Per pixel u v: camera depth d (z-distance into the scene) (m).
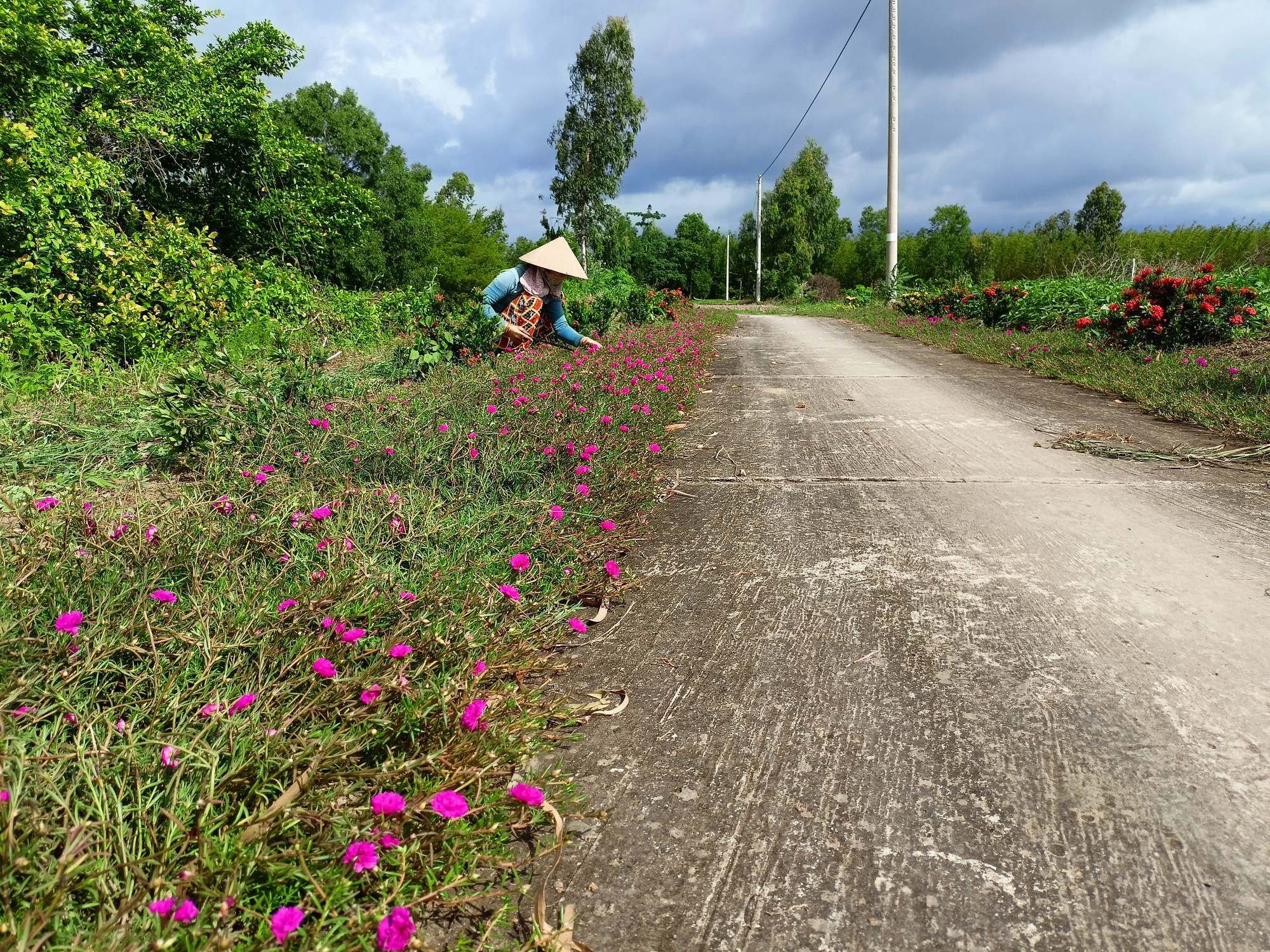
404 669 1.65
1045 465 3.96
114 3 9.10
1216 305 7.86
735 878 1.33
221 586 1.92
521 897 1.28
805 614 2.32
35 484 2.84
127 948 0.97
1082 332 9.36
